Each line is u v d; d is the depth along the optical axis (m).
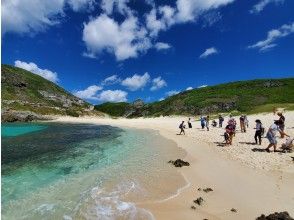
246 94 107.81
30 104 101.62
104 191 13.24
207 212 10.65
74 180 15.20
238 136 28.64
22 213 10.67
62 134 41.22
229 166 17.09
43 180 15.27
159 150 24.39
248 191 12.63
